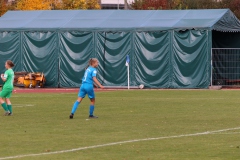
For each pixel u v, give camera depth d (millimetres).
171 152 38125
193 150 38781
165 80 106500
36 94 93750
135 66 108188
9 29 115312
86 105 72188
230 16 110062
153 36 107188
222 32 114875
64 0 169250
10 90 61156
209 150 38750
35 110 66562
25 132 47969
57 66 112562
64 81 112250
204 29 103875
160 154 37438
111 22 111938
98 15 115812
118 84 109000
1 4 161875
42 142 42625
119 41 109062
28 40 114438
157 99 80938
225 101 76688
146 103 74500
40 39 113625
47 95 91062
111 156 36875
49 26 113938
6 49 115562
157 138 44062
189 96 86312
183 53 105250
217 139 43469
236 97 83562
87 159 35906
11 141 43188
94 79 57562
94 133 47031
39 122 54844
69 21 114875
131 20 111750
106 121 55125
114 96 87188
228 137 44438
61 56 112312
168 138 44031
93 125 52219
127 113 62344
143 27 107688
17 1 169875
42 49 113438
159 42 106812
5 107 61094
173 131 47844
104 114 61500
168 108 67625
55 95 91000
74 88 111062
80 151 38781
